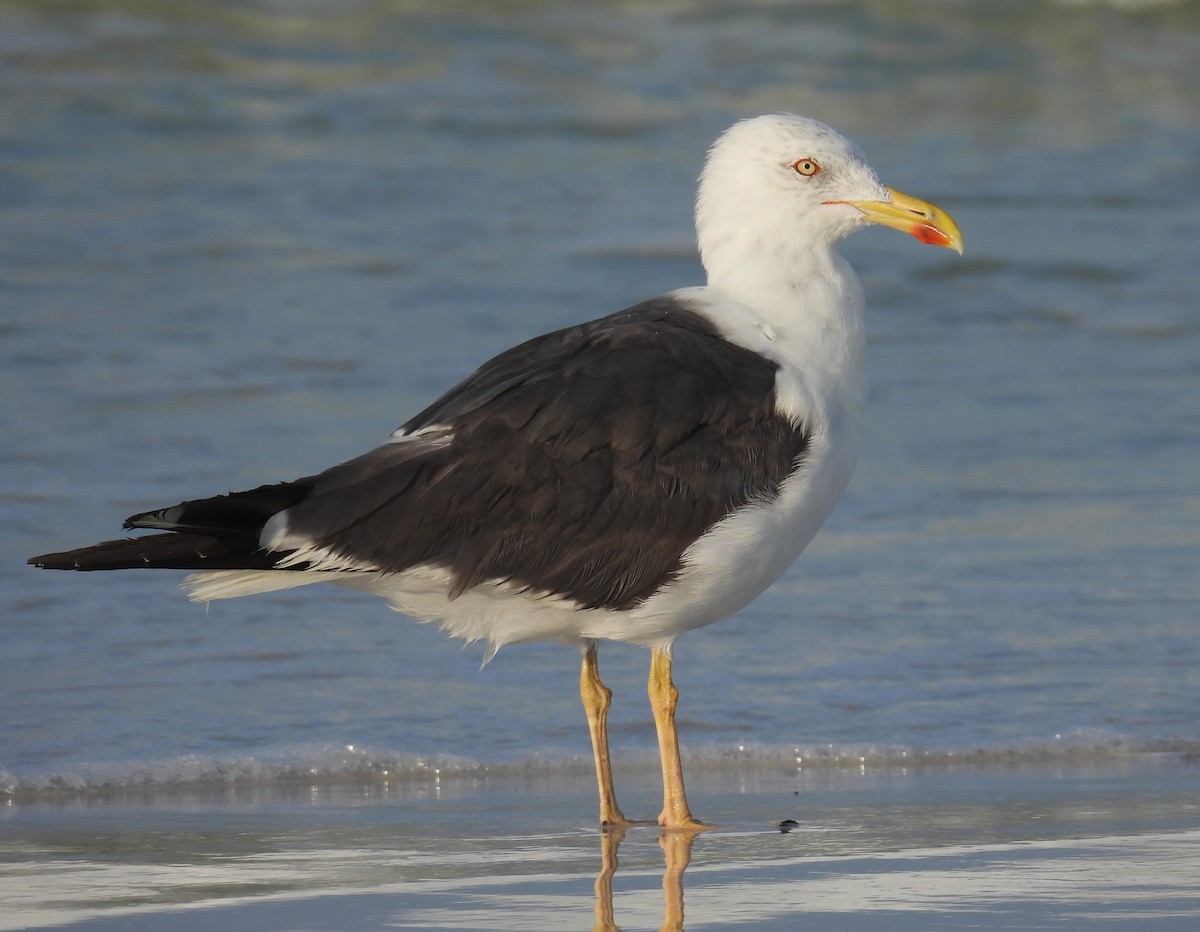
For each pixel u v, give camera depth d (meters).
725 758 10.95
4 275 21.94
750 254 10.24
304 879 8.30
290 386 18.83
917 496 16.48
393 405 18.33
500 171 27.72
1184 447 18.12
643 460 9.22
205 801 9.95
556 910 7.77
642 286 22.97
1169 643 12.95
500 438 9.16
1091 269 24.81
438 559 9.07
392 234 24.58
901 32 36.34
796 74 33.84
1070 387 20.16
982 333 22.39
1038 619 13.42
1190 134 31.48
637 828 9.41
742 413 9.41
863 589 14.09
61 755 10.58
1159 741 11.22
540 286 22.77
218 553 8.85
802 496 9.50
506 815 9.70
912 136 31.03
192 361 19.41
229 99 30.05
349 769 10.61
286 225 24.72
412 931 7.44
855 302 10.25
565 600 9.28
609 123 30.23
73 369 18.97
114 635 12.80
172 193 25.69
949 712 11.64
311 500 9.03
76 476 15.90
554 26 35.31
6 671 11.99
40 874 8.36
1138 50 36.47
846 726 11.39
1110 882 8.15
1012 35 36.66
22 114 28.34
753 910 7.76
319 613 13.54
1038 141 30.94
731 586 9.51
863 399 10.13
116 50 31.81
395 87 31.34
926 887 8.10
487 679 12.25
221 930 7.45
